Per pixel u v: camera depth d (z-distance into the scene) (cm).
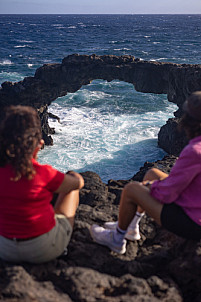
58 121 2975
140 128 2806
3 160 242
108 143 2486
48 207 262
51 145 2469
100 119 3117
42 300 232
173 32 16075
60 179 258
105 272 299
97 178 509
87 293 254
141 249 332
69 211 294
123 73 2300
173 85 2122
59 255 279
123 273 299
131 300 250
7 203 246
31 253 256
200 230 264
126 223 295
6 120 233
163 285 276
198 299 283
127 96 4078
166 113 3341
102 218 367
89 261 306
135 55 8131
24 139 228
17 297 229
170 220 268
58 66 2366
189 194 265
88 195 454
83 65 2322
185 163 253
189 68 1975
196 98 250
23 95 2342
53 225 265
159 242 344
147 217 371
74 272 270
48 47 9825
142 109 3494
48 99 2450
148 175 335
